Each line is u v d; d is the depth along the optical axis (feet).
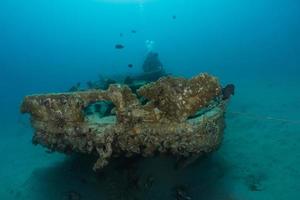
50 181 27.94
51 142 19.86
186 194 23.09
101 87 31.35
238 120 39.29
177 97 17.60
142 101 23.15
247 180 25.99
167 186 23.88
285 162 28.30
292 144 31.32
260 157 29.55
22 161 36.24
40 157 36.52
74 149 19.53
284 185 24.97
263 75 70.54
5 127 54.39
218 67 92.63
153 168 23.76
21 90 103.86
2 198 28.04
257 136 34.04
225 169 27.25
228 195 23.97
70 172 27.50
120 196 23.31
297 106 43.04
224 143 32.81
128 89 18.20
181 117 17.69
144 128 17.87
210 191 24.30
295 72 69.21
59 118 19.04
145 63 48.21
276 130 35.14
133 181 23.22
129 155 19.07
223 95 21.61
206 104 18.28
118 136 18.17
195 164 26.02
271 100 47.67
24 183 29.53
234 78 71.46
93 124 18.74
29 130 50.39
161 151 18.25
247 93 54.34
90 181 25.23
